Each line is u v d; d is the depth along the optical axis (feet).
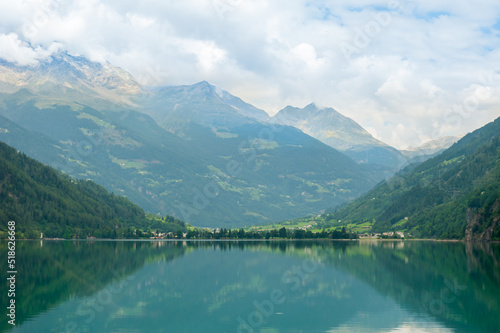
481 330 275.80
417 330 277.03
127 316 309.01
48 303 342.85
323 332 274.77
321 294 381.60
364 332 274.77
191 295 377.09
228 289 404.98
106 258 645.51
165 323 293.64
